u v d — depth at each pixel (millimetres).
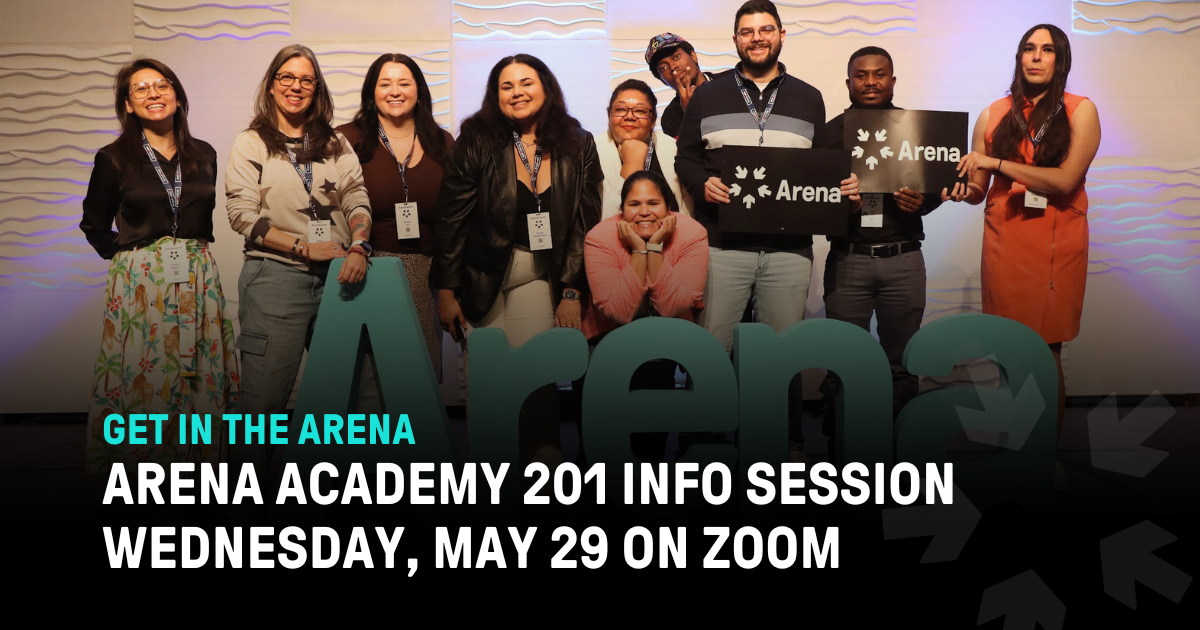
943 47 4066
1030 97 2965
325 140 2781
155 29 4008
